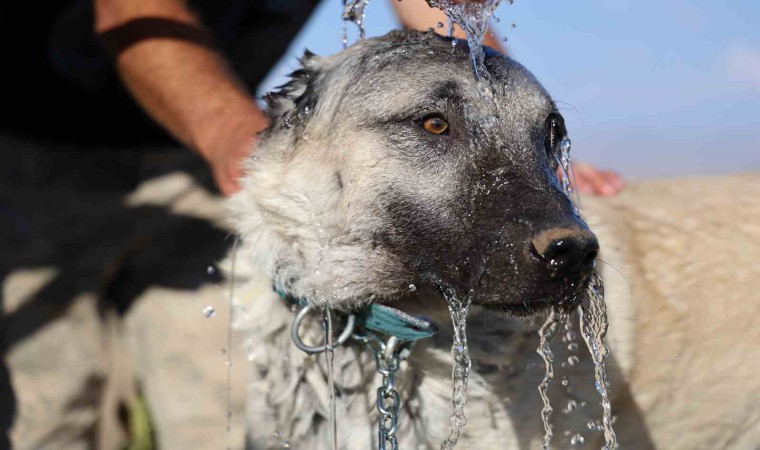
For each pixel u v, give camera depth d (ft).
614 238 4.46
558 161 3.88
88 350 5.10
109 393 5.29
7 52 4.91
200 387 5.11
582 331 3.63
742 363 4.53
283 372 4.01
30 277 5.01
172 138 5.27
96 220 5.12
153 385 5.19
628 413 4.37
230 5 5.33
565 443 4.07
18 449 5.04
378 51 3.87
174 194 5.19
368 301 3.81
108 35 4.65
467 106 3.69
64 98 5.04
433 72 3.72
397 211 3.71
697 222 4.66
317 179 3.84
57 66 4.99
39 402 5.02
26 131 5.02
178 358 5.12
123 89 5.10
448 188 3.66
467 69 3.73
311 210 3.84
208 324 5.10
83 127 5.10
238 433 5.11
